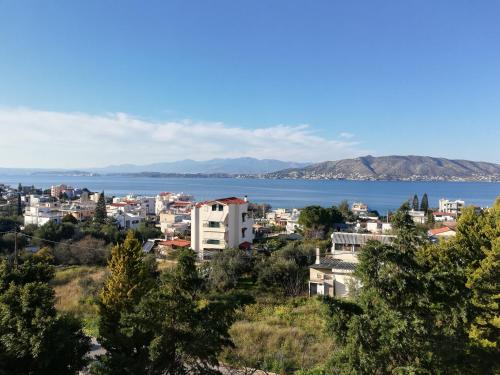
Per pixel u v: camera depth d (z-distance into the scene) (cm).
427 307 1099
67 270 4322
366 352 986
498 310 1452
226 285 3397
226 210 5759
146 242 7250
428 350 1016
